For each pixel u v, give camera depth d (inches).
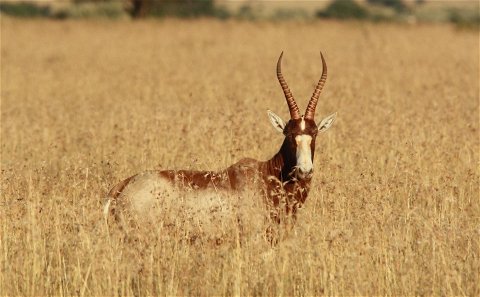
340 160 2210.9
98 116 3112.7
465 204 1843.0
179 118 2709.2
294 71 4906.5
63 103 3698.3
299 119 1625.2
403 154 2194.9
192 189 1590.8
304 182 1635.1
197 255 1480.1
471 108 3144.7
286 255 1443.2
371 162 2116.1
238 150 2187.5
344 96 3378.4
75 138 2672.2
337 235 1489.9
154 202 1568.7
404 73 4904.0
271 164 1658.5
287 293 1429.6
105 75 4980.3
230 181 1611.7
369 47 7003.0
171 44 7509.8
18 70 5201.8
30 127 2849.4
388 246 1514.5
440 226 1581.0
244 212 1574.8
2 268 1477.6
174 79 4549.7
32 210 1560.0
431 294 1425.9
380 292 1424.7
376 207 1636.3
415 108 3102.9
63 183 1857.8
